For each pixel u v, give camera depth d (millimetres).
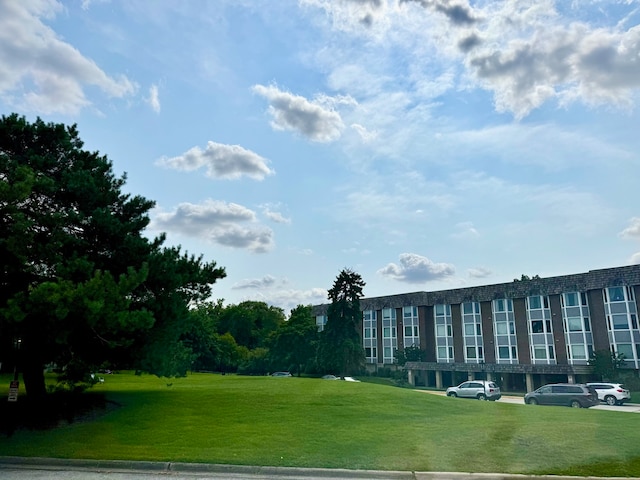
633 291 50250
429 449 11164
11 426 13523
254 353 85438
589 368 49406
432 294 71000
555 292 56812
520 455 10641
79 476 9312
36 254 13625
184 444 11523
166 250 16812
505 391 55312
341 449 11133
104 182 17156
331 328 68562
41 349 14859
